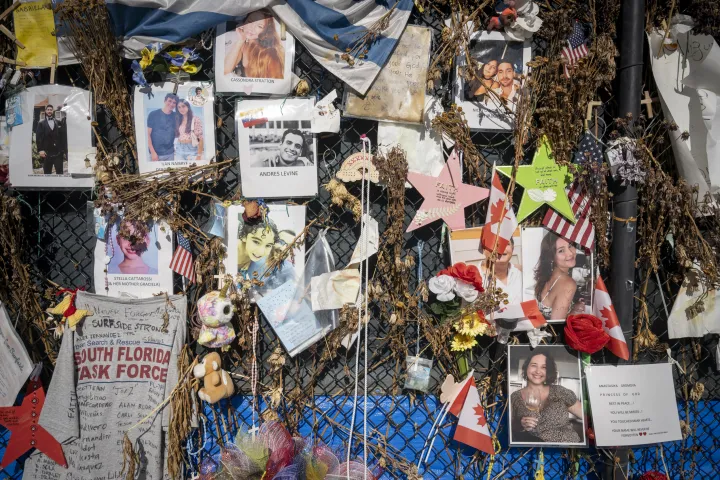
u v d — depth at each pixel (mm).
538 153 2104
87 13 1900
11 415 1979
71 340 1973
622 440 2070
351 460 2076
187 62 2018
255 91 2035
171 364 2000
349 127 2205
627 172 2051
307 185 2072
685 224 2131
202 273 2072
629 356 2148
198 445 2094
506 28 2080
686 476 2234
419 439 2174
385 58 2043
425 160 2107
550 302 2133
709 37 2105
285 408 2127
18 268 2041
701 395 2236
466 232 2082
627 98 2086
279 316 2068
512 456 2189
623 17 2084
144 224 2027
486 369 2209
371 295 2098
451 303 2074
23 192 2148
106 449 1963
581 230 2127
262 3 1982
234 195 2125
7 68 2010
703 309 2162
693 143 2139
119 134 2152
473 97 2113
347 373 2125
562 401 2113
